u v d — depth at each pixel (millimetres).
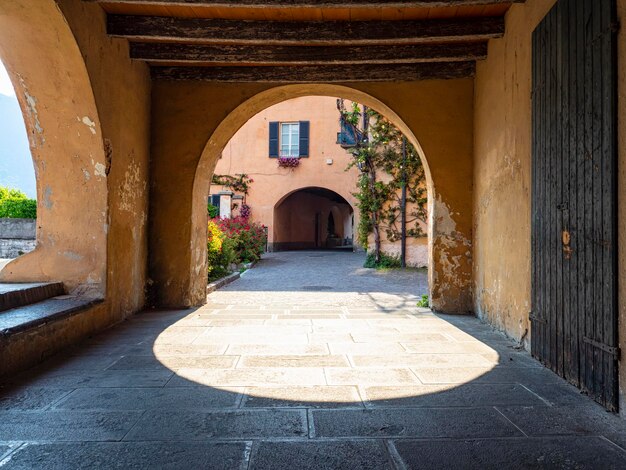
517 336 3824
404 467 1784
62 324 3504
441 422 2197
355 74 5438
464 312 5395
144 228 5410
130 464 1790
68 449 1909
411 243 11578
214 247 8852
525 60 3766
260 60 5027
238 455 1865
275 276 10211
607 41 2346
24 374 2906
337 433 2068
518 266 3842
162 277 5555
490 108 4754
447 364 3176
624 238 2227
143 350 3516
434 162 5457
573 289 2734
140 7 4312
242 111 5770
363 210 11828
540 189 3285
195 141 5551
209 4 3760
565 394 2588
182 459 1832
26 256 4395
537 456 1877
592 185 2500
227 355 3379
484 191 4926
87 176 4332
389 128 11484
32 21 3600
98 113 4168
